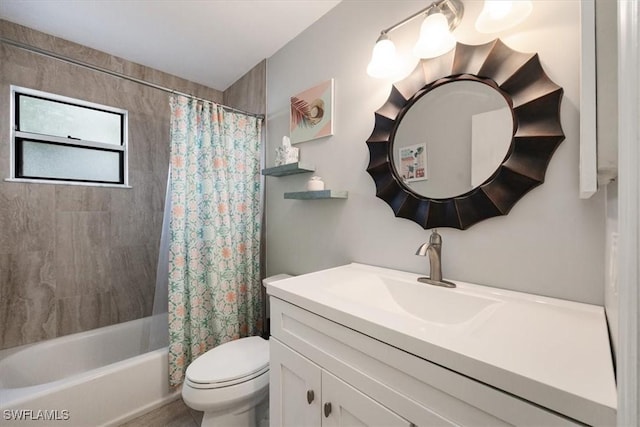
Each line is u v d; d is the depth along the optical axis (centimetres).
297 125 173
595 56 49
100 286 196
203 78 234
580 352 52
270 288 101
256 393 123
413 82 115
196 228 177
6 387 143
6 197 164
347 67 145
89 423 137
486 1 84
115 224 202
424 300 100
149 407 156
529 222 88
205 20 163
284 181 190
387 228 127
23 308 168
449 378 54
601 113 48
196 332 172
